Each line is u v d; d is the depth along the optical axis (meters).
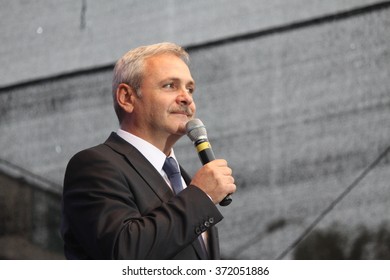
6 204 9.78
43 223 9.64
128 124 5.27
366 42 9.09
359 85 9.04
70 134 9.80
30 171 9.82
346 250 8.75
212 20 9.64
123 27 9.90
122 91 5.30
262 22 9.46
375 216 8.73
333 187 8.90
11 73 10.13
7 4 10.27
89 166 4.85
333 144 8.99
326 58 9.19
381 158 8.82
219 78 9.50
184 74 5.28
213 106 9.46
